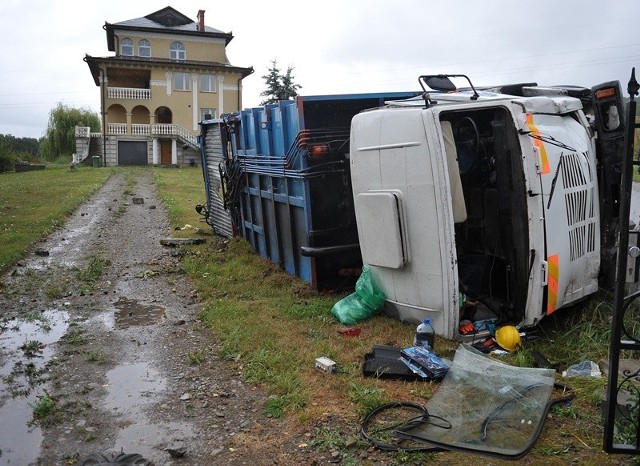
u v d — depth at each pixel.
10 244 11.41
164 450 4.00
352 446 3.94
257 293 7.79
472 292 6.20
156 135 46.06
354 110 7.51
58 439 4.18
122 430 4.30
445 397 4.53
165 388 5.01
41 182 28.09
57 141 53.69
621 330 3.29
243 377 5.14
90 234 13.43
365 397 4.55
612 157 6.17
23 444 4.11
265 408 4.55
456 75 5.95
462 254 6.38
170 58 48.28
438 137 5.45
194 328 6.58
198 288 8.20
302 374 5.10
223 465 3.81
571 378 4.86
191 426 4.34
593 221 6.06
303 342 5.85
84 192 22.36
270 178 8.56
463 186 6.33
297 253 8.05
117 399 4.81
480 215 6.19
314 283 7.50
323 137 7.31
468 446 3.83
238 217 10.84
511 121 5.40
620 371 4.76
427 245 5.65
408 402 4.50
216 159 11.98
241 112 9.55
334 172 7.36
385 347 5.48
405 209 5.77
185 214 16.22
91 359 5.68
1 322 6.92
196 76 47.91
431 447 3.86
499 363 4.98
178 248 11.33
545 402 4.32
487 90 6.84
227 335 6.16
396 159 5.77
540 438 3.95
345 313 6.41
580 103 6.24
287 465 3.78
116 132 46.25
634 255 3.36
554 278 5.50
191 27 50.00
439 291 5.63
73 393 4.93
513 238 5.57
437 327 5.77
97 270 9.37
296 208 7.83
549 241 5.43
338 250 7.34
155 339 6.27
